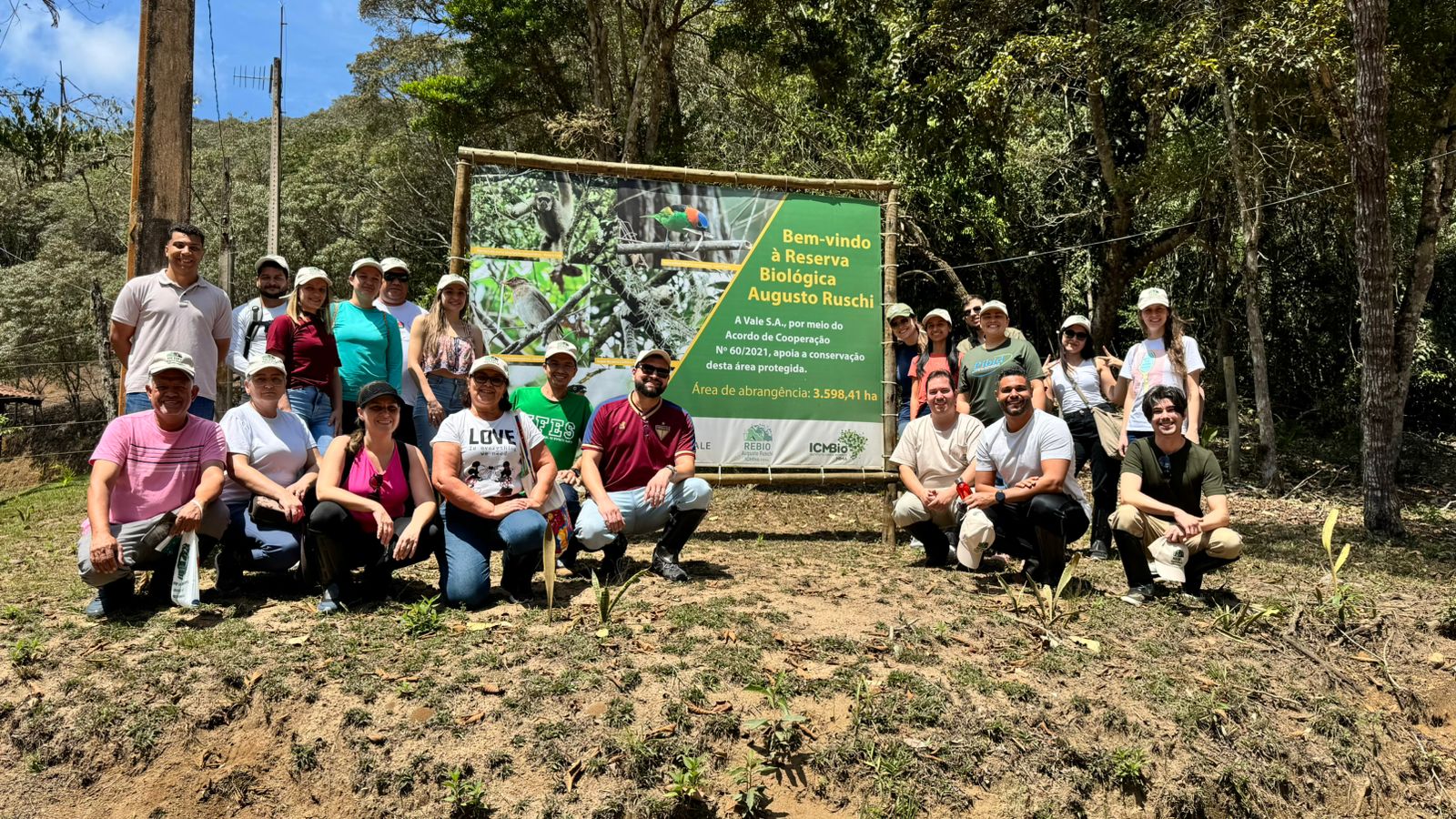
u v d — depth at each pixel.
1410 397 20.23
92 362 29.33
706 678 4.20
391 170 34.22
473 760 3.76
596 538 5.45
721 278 7.44
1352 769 4.29
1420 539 8.96
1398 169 14.38
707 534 7.61
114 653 4.36
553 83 26.03
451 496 4.93
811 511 8.77
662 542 5.83
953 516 6.21
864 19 19.44
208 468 4.89
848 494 9.76
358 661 4.32
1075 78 15.02
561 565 5.91
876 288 7.69
